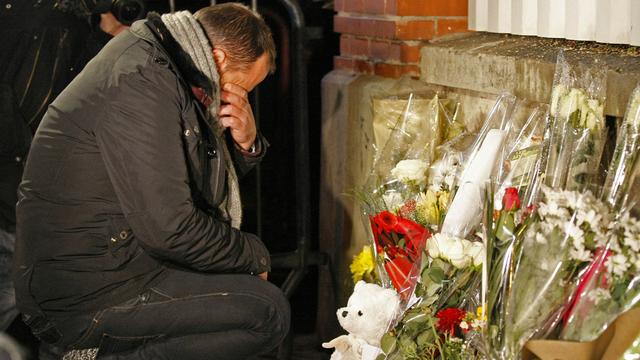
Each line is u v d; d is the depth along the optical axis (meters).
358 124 3.97
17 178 3.53
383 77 3.96
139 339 3.00
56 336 2.99
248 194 4.96
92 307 2.91
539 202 2.32
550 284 2.16
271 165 4.93
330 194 4.26
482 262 2.46
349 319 2.65
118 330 2.95
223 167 2.89
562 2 3.31
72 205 2.80
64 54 3.52
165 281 2.96
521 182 2.67
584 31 3.23
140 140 2.68
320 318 4.34
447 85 3.63
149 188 2.69
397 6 3.78
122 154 2.70
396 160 3.19
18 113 3.49
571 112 2.49
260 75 2.99
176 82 2.72
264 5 4.68
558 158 2.48
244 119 3.02
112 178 2.72
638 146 2.32
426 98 3.55
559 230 2.17
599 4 3.15
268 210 4.99
